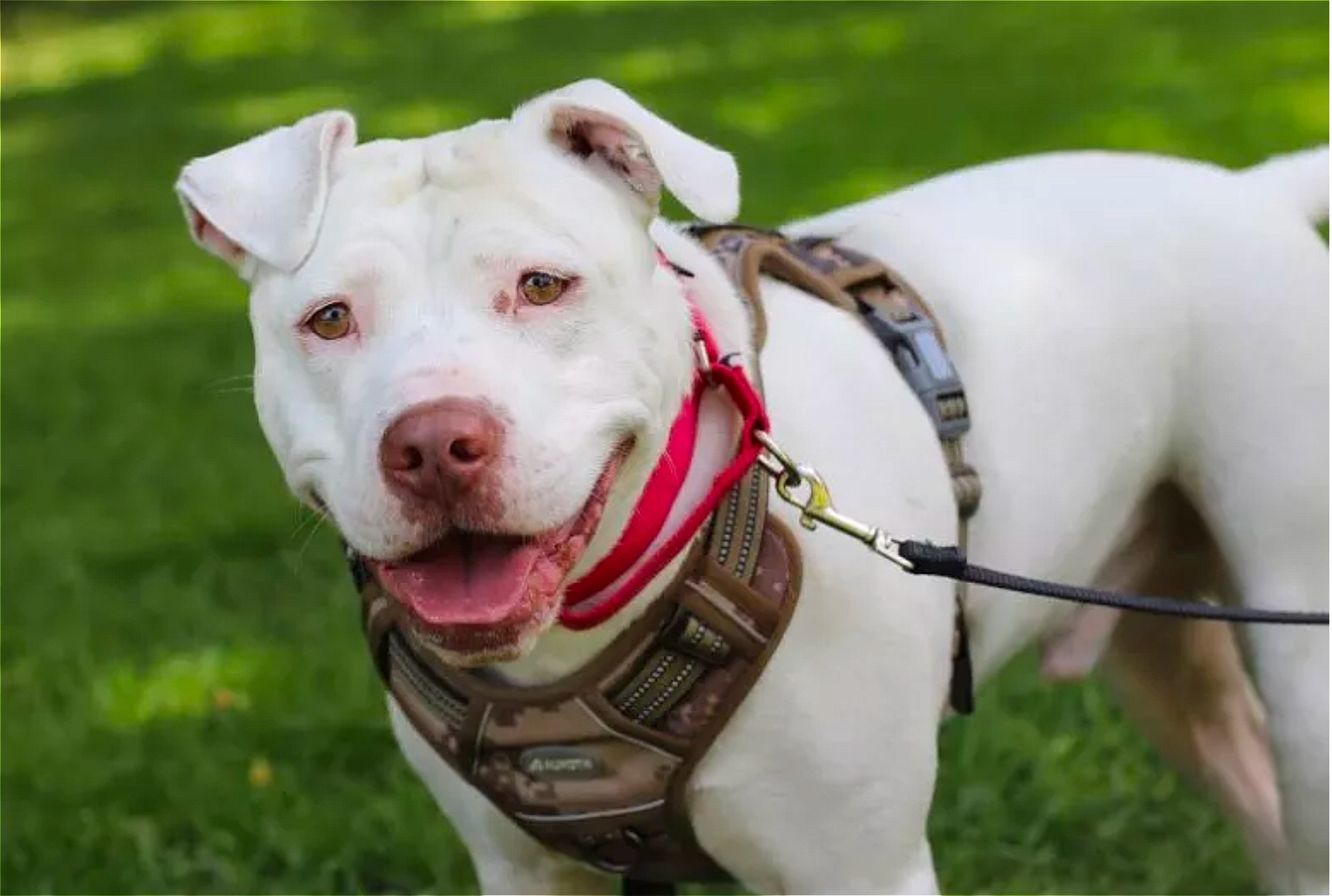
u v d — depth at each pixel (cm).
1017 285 426
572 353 331
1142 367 433
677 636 355
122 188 1543
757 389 370
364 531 322
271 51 2125
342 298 331
